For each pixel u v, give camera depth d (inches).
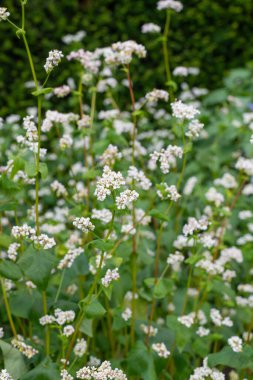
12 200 26.1
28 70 58.4
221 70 62.4
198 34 61.9
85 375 23.3
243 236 36.6
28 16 58.8
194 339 28.1
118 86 44.9
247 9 62.4
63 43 59.0
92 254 29.1
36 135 25.2
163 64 61.0
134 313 27.8
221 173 42.8
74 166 38.3
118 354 30.1
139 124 47.1
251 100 52.7
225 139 45.1
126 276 29.3
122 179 23.5
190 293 30.7
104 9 61.1
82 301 23.7
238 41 62.8
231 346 24.9
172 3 32.4
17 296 26.2
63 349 25.0
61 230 32.8
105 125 30.4
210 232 31.8
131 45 28.5
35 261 23.7
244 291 32.0
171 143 43.4
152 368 26.2
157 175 38.5
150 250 32.2
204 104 52.5
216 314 28.4
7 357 24.7
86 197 30.4
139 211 29.0
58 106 55.8
